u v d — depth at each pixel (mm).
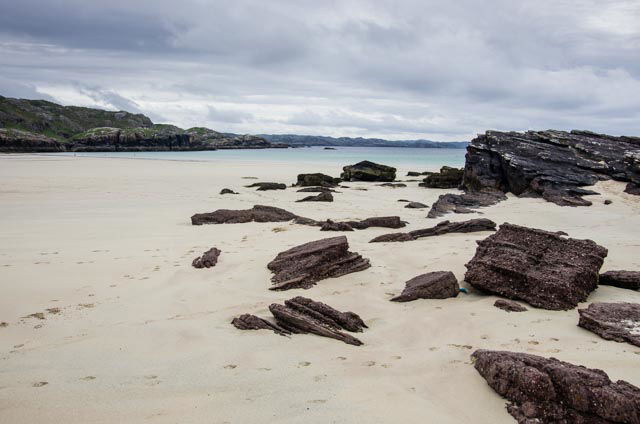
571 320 8477
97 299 9711
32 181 36094
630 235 17453
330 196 27828
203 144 173500
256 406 5395
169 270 11945
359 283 10992
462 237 16172
